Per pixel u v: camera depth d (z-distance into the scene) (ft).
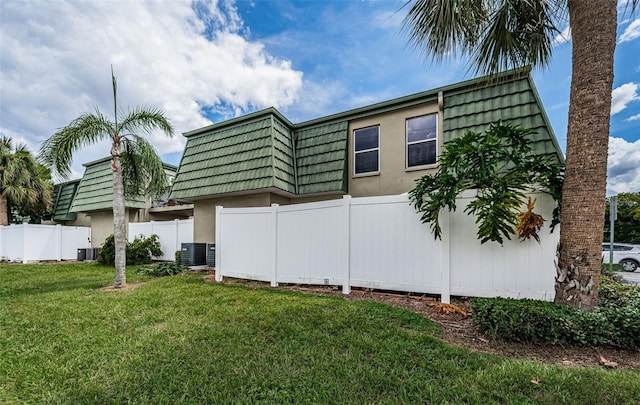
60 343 12.46
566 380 8.96
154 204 56.70
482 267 17.35
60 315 16.37
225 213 26.94
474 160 15.99
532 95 23.24
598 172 12.55
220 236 27.09
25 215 63.87
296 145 35.24
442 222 18.26
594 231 12.51
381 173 31.09
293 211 23.57
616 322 11.18
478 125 24.68
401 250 19.48
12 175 52.26
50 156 25.09
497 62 18.44
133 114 27.20
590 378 9.11
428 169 28.55
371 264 20.29
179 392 8.85
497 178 15.75
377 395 8.50
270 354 11.15
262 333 13.23
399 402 8.15
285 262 23.67
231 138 34.86
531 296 16.14
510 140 16.24
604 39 12.71
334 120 33.81
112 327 14.37
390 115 31.07
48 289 24.47
